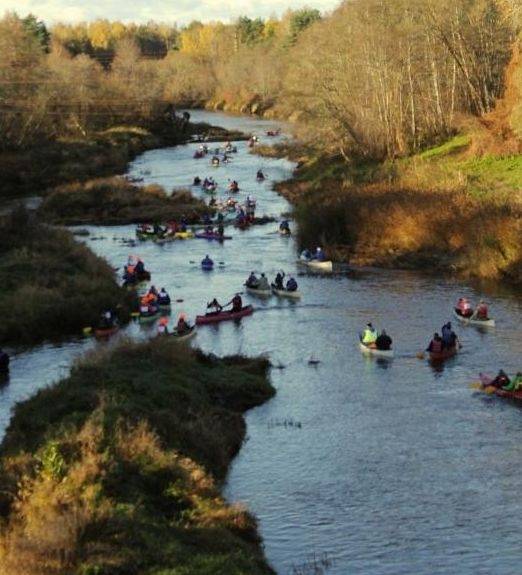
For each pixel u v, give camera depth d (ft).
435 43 424.87
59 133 564.30
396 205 279.69
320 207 297.94
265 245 296.51
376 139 399.03
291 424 144.66
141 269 248.93
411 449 133.49
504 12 386.73
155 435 118.11
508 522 109.50
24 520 94.22
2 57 536.01
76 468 102.47
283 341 192.34
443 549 103.04
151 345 165.27
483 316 199.52
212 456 126.41
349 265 263.70
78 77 618.85
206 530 97.30
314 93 424.87
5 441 124.16
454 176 315.37
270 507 114.83
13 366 176.65
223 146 601.21
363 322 204.95
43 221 339.57
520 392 152.97
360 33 412.77
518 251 238.27
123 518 92.89
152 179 450.71
